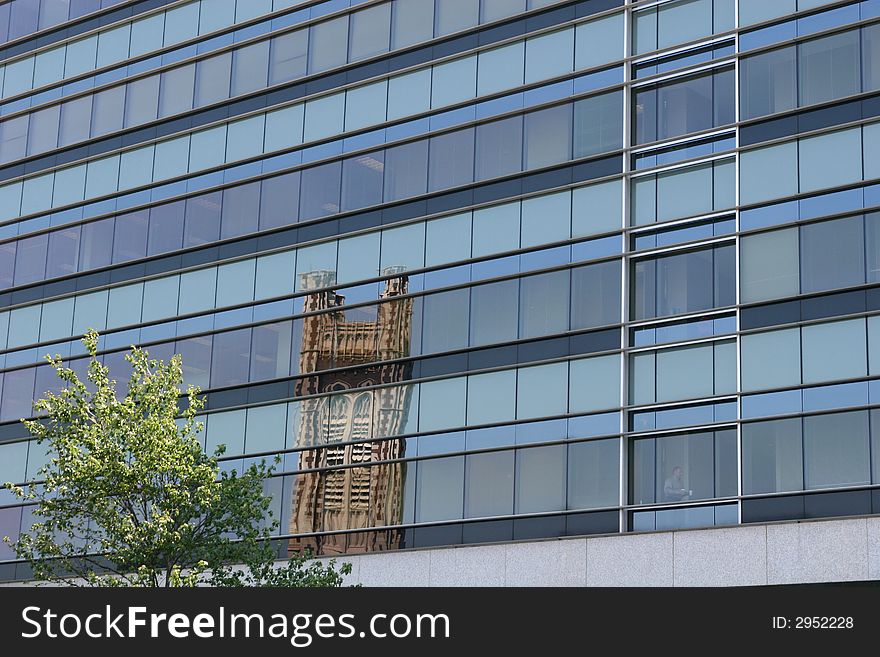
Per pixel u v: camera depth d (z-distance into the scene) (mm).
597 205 66250
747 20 64250
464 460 66938
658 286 64125
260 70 78875
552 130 68375
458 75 71875
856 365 58312
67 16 87875
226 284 76875
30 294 84500
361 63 75312
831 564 56625
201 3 82250
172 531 57000
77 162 84875
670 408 62438
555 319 66125
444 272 69875
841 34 61938
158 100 82500
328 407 71750
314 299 73625
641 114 66438
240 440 74062
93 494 57312
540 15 70062
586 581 62062
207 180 79250
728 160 63594
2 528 80188
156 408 59781
